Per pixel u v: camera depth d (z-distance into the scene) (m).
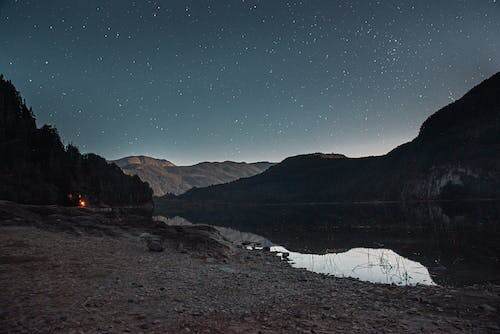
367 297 13.55
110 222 31.70
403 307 12.06
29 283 12.16
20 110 149.00
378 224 57.12
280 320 9.93
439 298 13.25
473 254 26.55
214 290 13.18
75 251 18.92
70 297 10.84
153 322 9.05
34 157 124.19
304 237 42.97
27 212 30.17
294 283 15.91
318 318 10.34
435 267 22.45
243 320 9.73
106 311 9.79
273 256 27.17
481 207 94.62
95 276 13.84
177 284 13.61
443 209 96.19
